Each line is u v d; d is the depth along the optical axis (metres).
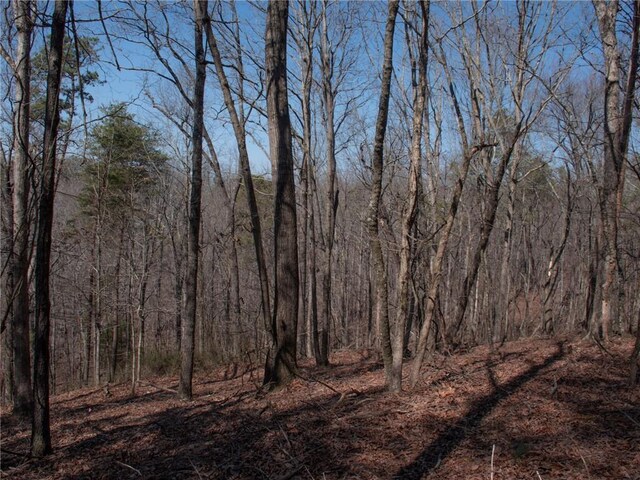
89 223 18.56
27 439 7.29
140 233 18.33
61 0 5.27
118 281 14.66
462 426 5.65
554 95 9.08
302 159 12.63
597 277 8.79
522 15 10.82
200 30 8.09
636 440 4.84
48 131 5.39
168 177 20.88
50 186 5.45
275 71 8.05
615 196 8.23
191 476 5.21
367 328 19.61
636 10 7.59
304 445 5.60
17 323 8.60
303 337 14.88
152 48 8.75
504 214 19.50
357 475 4.82
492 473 4.25
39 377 5.96
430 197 10.77
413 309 10.04
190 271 8.43
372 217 6.61
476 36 11.23
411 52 9.74
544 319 14.45
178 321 17.14
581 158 14.10
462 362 8.56
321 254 17.05
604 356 7.64
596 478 4.25
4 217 9.97
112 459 5.89
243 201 20.33
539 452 4.83
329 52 12.45
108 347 17.56
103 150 17.56
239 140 8.05
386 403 6.60
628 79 8.03
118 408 8.84
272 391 7.91
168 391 10.07
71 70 10.63
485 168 10.62
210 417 7.06
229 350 13.65
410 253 7.73
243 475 5.09
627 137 8.13
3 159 10.02
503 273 13.29
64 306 17.70
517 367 7.69
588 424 5.35
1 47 8.07
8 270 8.54
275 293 8.20
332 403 6.96
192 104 8.98
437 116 11.70
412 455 5.11
